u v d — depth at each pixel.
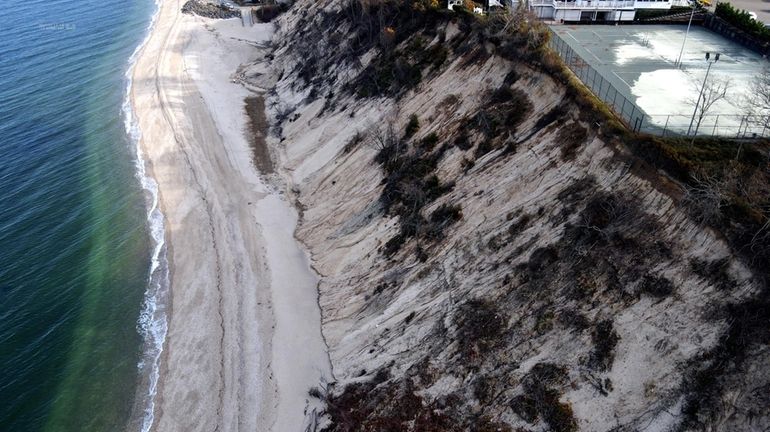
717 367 20.05
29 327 32.12
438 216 31.44
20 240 39.00
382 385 25.88
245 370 28.77
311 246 36.62
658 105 30.73
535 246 26.28
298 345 29.78
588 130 27.81
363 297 30.84
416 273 29.78
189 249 37.59
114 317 32.78
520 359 23.70
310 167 43.59
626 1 46.31
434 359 25.53
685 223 22.73
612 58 38.53
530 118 31.39
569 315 23.59
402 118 39.97
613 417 20.91
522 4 39.06
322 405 26.39
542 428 21.81
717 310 20.81
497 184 30.06
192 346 30.55
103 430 26.66
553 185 27.69
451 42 41.31
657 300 22.06
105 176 46.31
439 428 23.55
